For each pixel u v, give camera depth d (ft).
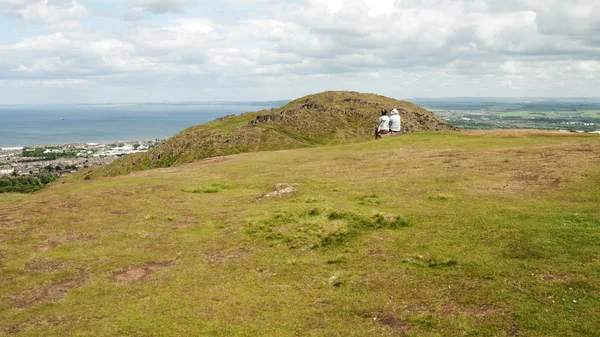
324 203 60.18
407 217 52.39
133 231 54.90
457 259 40.37
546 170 67.05
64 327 32.73
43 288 40.04
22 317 34.68
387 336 29.55
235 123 419.13
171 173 97.66
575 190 55.88
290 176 83.56
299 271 42.11
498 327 29.50
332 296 36.37
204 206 66.49
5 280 41.57
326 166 92.79
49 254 47.65
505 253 40.42
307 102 424.46
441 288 35.81
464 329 29.68
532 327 29.07
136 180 88.07
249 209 62.03
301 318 32.91
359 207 57.62
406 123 332.60
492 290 34.35
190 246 49.83
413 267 40.29
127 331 31.63
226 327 31.76
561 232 43.14
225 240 51.19
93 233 54.24
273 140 321.93
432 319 31.27
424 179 71.05
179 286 39.50
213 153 310.04
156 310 34.86
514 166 73.05
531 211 50.03
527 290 33.71
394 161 90.53
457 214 51.96
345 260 43.65
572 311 30.32
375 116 359.87
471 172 72.43
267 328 31.48
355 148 119.03
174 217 60.54
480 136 120.06
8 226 56.59
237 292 37.91
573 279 34.37
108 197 71.77
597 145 83.20
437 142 115.03
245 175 89.40
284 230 51.90
